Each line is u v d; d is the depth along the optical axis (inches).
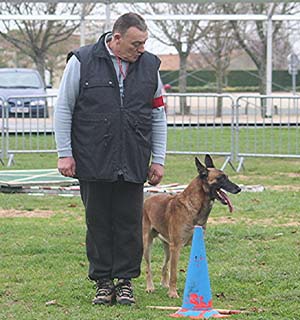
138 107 299.6
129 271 314.2
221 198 331.0
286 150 866.8
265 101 1083.3
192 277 303.3
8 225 477.4
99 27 1808.6
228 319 295.9
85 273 368.5
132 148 299.7
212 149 866.8
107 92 297.0
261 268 375.6
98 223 310.2
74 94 299.9
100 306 313.6
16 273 369.1
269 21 1323.8
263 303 321.4
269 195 594.9
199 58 1908.2
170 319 294.5
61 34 1766.7
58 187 610.5
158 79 306.7
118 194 307.3
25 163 812.6
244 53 1894.7
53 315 302.2
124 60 299.0
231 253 406.6
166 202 342.3
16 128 832.3
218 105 1222.3
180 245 335.0
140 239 314.5
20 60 1957.4
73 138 302.5
